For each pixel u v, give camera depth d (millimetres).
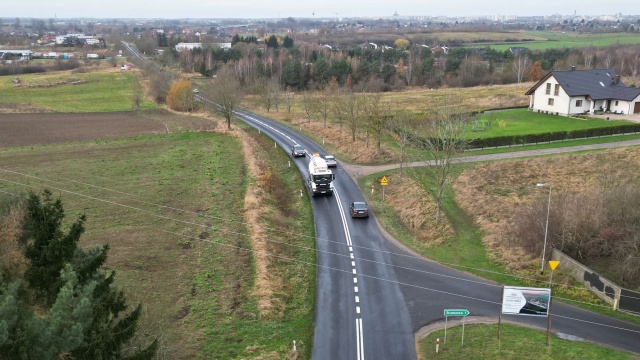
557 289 36844
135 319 22641
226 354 29047
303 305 35156
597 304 35125
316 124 92812
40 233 23203
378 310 34500
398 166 65438
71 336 17953
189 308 33594
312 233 47312
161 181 59938
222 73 111062
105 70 170125
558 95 85562
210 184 59062
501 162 61531
